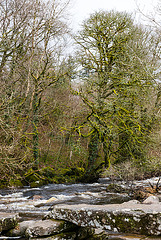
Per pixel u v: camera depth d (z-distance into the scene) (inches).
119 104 609.6
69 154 839.1
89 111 653.3
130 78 629.6
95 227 180.7
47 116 750.5
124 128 620.7
